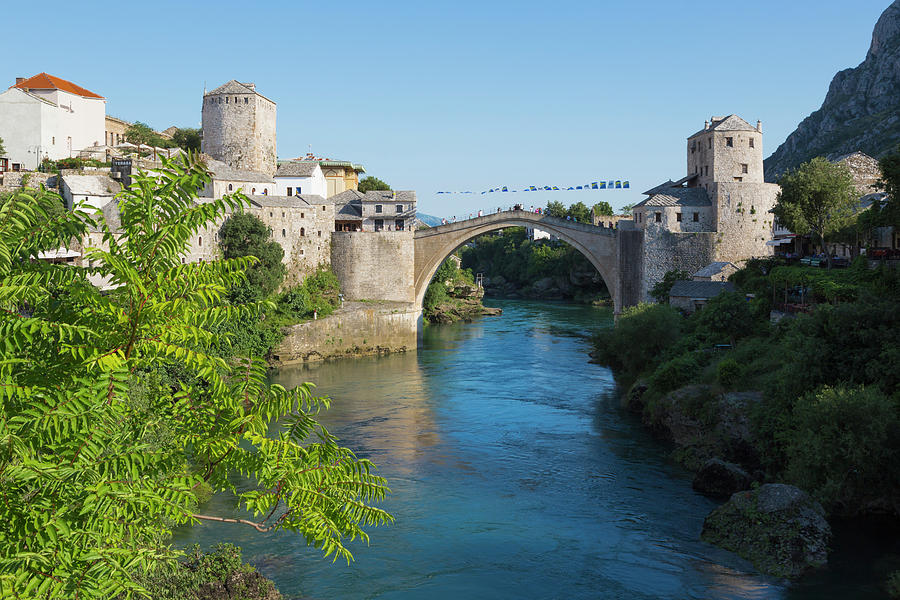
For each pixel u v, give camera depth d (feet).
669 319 235.40
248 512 129.18
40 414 32.30
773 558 108.99
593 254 338.34
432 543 119.55
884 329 139.03
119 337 35.50
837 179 262.26
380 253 346.54
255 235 300.81
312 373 274.77
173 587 89.40
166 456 39.45
